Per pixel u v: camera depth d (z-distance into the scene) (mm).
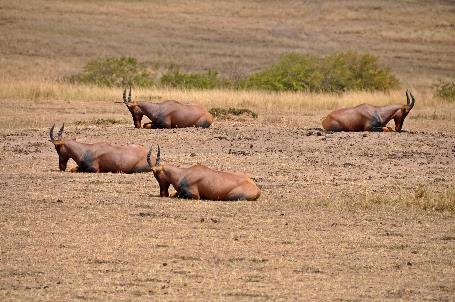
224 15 150125
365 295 22016
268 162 41562
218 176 32031
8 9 141750
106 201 31719
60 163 37875
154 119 51188
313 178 37812
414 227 29266
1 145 45812
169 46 127625
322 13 153000
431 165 42219
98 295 21641
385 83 91500
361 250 26250
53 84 76500
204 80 84750
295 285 22703
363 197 33469
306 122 58562
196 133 49406
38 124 56094
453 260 25422
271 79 84125
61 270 23641
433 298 21906
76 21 138375
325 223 29359
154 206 30922
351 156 44031
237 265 24375
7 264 24094
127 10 149125
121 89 77688
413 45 136250
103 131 50312
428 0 162000
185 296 21625
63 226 28188
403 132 52500
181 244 26312
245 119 58938
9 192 33219
